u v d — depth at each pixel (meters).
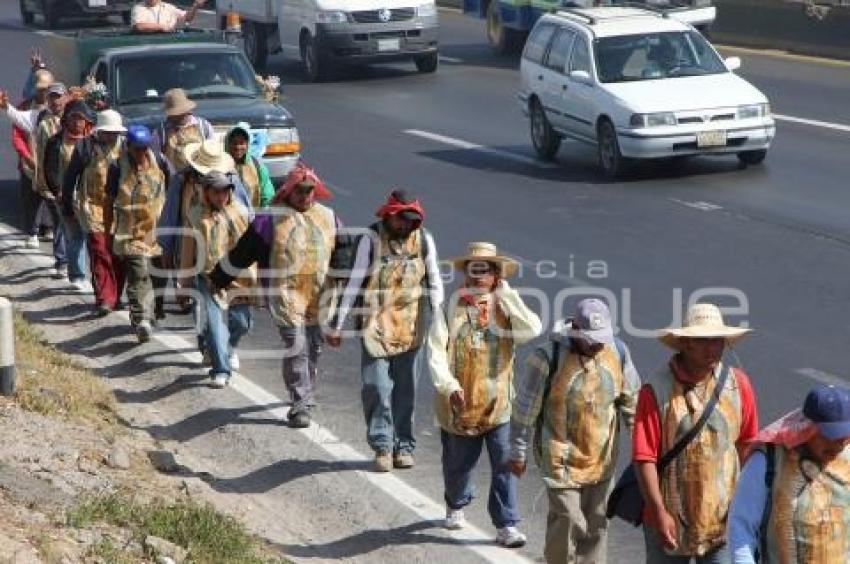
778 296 35.81
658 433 17.33
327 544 22.69
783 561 15.41
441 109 66.56
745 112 51.03
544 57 55.62
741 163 52.47
